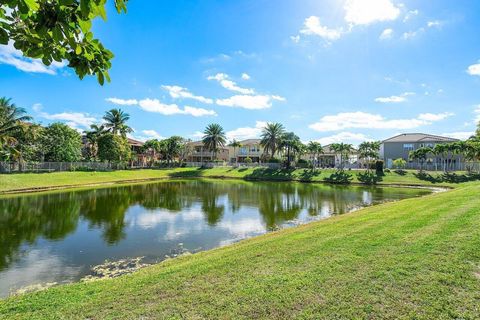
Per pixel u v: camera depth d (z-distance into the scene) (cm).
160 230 1422
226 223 1585
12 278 834
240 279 520
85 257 1023
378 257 570
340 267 536
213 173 5850
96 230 1418
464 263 506
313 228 1023
